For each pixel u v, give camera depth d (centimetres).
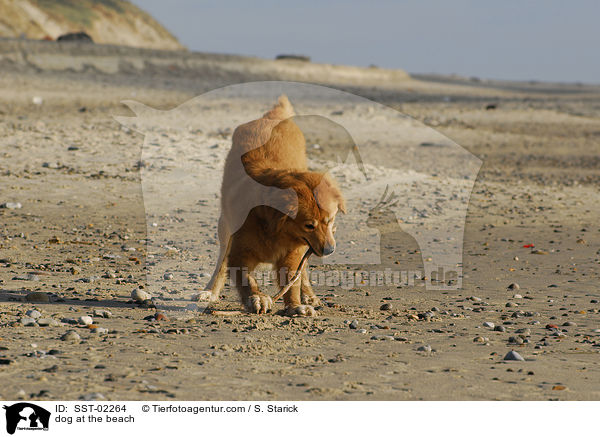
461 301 935
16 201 1591
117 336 685
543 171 2616
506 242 1420
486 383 557
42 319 725
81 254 1181
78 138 2231
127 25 13238
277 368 589
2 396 493
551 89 10856
